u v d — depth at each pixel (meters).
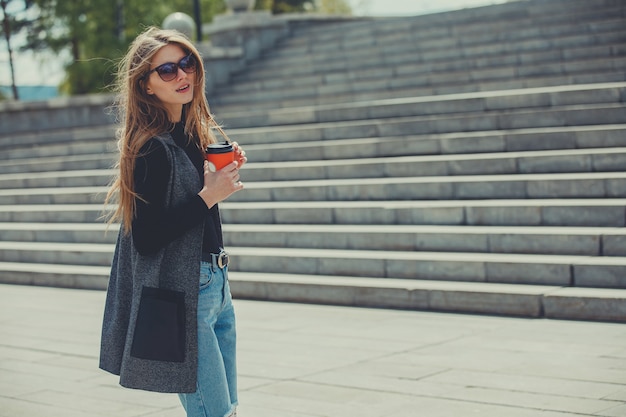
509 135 10.15
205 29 18.72
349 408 4.97
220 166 3.36
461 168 9.96
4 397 5.64
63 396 5.63
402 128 11.53
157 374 3.31
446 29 16.09
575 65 12.95
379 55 16.34
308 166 11.13
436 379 5.48
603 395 4.92
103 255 10.80
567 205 8.39
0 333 7.82
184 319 3.32
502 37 15.12
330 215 9.96
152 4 28.48
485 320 7.25
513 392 5.08
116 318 3.44
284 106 15.52
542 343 6.30
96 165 14.29
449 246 8.64
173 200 3.34
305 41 18.14
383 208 9.56
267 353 6.48
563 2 15.46
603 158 9.10
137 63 3.40
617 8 14.70
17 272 10.98
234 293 9.02
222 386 3.41
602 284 7.37
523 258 7.91
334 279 8.65
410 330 7.02
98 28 27.84
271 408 5.06
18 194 13.56
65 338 7.53
